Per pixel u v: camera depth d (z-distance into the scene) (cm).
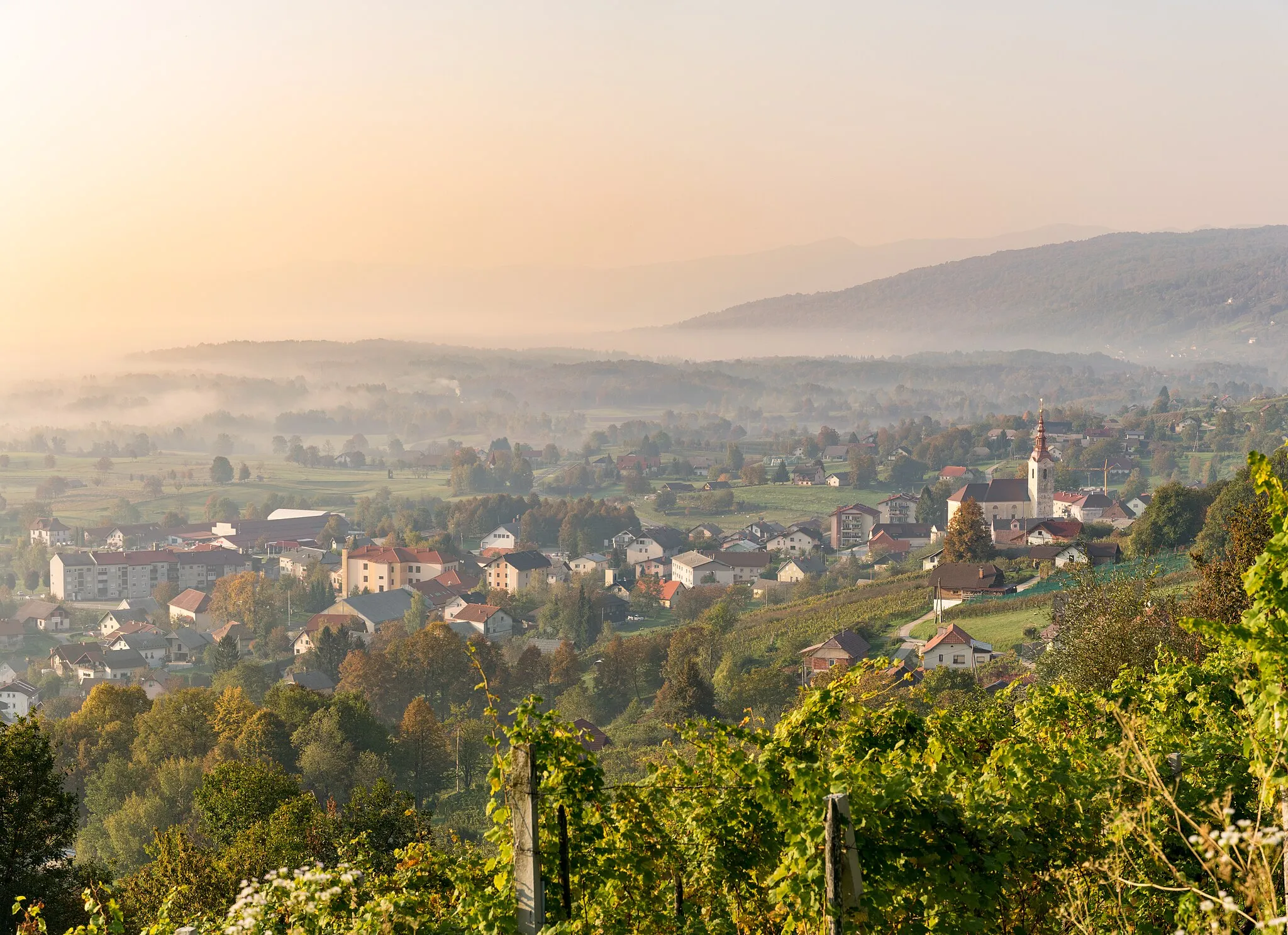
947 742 1035
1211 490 9719
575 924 819
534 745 868
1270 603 679
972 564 9531
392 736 7412
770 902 913
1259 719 684
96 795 6200
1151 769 766
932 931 825
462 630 13725
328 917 879
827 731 1022
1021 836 857
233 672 11400
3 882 2427
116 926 1002
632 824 941
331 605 17338
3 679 15275
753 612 13000
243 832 3381
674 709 7650
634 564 19725
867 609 9850
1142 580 3381
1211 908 624
